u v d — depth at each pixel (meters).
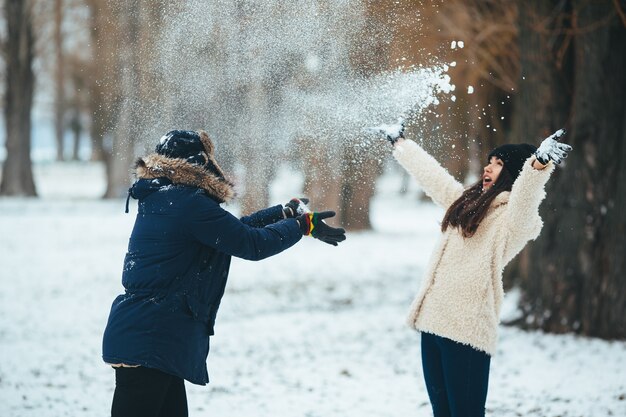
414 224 30.36
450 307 4.26
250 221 4.43
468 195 4.43
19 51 36.66
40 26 40.47
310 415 6.03
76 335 9.77
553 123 9.13
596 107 8.67
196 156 4.15
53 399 6.43
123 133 6.46
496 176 4.43
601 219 8.79
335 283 14.92
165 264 3.95
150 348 3.86
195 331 4.00
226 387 6.96
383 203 43.22
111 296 13.09
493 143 12.32
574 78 9.02
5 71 37.31
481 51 11.01
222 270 4.16
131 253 4.04
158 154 4.12
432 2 9.59
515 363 7.79
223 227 3.96
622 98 8.65
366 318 11.04
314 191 22.38
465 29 10.87
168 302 3.94
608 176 8.74
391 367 7.87
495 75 11.98
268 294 13.53
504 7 10.59
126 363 3.86
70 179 56.69
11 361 8.00
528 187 4.07
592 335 8.83
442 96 6.20
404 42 5.72
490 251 4.25
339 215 25.88
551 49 9.02
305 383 7.14
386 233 25.09
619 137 8.70
